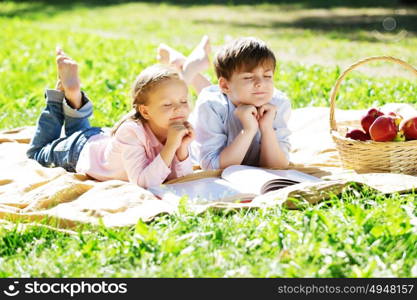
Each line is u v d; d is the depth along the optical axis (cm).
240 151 578
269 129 588
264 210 461
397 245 396
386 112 646
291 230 413
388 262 380
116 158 566
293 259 382
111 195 517
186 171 571
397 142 558
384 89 937
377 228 405
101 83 961
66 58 632
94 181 579
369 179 532
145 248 403
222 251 393
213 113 599
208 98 605
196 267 381
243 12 2588
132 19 2430
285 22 2225
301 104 892
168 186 546
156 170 546
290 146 624
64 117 637
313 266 373
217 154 598
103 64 1232
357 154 573
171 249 397
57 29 2088
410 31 1881
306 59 1452
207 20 2341
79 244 426
